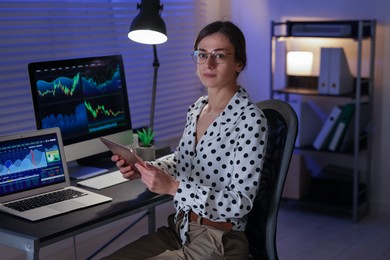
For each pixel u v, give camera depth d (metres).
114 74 2.65
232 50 2.05
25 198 2.13
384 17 3.86
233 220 2.03
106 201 2.11
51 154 2.22
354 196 3.80
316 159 4.31
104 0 3.44
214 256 1.96
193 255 1.96
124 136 2.69
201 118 2.17
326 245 3.46
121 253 2.03
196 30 4.14
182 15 4.01
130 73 3.63
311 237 3.59
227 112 2.06
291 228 3.73
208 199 1.94
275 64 4.18
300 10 4.16
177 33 3.97
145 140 2.57
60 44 3.19
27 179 2.15
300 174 3.97
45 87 2.36
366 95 3.90
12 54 2.98
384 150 4.01
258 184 1.97
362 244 3.49
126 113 2.71
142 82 3.71
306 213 4.01
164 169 2.25
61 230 1.84
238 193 1.95
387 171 4.02
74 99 2.46
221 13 4.43
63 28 3.20
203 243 1.99
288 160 2.03
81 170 2.51
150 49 3.74
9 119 2.98
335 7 4.03
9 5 2.92
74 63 2.47
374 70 3.95
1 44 2.94
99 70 2.57
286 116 2.09
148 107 3.78
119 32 3.52
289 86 4.19
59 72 2.41
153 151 2.53
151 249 2.06
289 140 2.04
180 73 4.02
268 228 2.06
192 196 1.95
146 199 2.13
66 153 2.43
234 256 1.98
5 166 2.10
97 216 1.96
